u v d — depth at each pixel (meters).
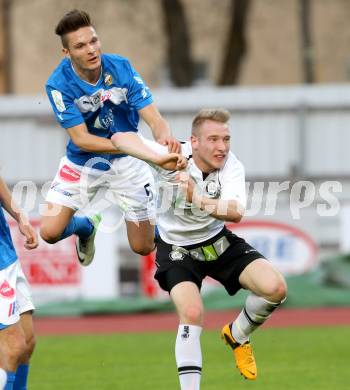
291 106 59.97
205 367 32.78
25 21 111.00
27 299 22.52
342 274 51.00
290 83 113.06
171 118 60.06
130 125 25.55
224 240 24.22
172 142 22.58
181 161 21.58
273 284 23.16
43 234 27.20
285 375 30.70
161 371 32.06
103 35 111.88
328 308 50.81
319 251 51.00
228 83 82.31
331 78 113.88
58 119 24.80
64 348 38.59
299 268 50.81
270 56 113.12
